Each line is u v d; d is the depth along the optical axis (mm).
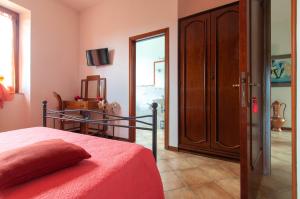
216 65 2650
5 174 706
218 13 2635
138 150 1190
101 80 4023
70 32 4180
